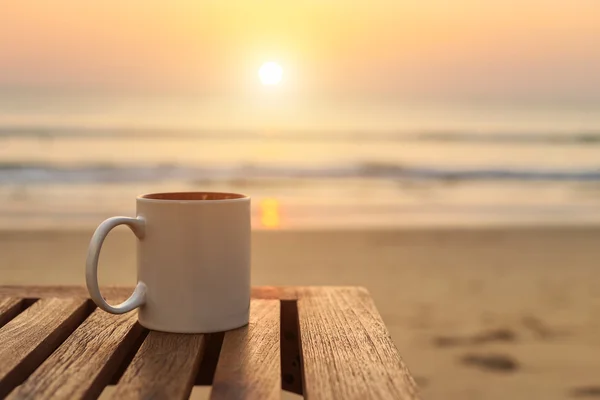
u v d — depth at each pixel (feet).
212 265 1.97
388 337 1.95
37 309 2.22
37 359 1.77
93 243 1.88
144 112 18.92
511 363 6.79
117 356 1.80
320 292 2.65
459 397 5.91
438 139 20.81
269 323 2.12
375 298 9.23
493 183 19.11
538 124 19.99
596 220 16.31
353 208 16.70
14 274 10.05
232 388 1.51
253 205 16.53
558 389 6.12
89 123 18.28
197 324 1.96
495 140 20.63
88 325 2.04
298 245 12.69
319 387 1.52
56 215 14.64
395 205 17.22
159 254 1.96
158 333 1.98
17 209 14.92
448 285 10.11
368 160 20.26
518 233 14.78
